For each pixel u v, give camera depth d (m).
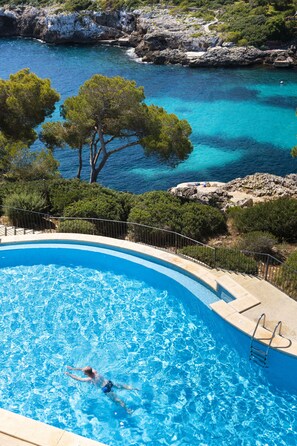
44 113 32.75
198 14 99.38
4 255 19.56
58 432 10.90
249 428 12.38
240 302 15.83
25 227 23.44
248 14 96.19
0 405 12.92
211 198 32.91
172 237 22.53
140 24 97.38
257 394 13.46
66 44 104.31
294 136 53.84
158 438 12.12
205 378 14.00
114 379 13.93
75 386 13.58
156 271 18.28
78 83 75.19
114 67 85.06
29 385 13.60
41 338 15.43
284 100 66.00
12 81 32.78
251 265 18.17
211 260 18.70
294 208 23.80
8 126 32.62
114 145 51.44
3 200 24.73
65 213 23.70
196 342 15.34
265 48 87.12
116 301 17.31
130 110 29.55
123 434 12.20
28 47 102.06
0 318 16.31
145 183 43.69
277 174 45.47
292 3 98.31
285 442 11.98
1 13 112.75
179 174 45.34
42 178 30.05
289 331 14.66
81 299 17.38
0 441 10.66
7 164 30.25
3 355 14.70
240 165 47.19
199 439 12.09
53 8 109.25
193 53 87.56
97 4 105.12
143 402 13.17
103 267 19.44
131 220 22.92
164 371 14.24
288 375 13.91
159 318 16.42
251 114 60.72
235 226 24.69
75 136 31.50
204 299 16.61
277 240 22.03
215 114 60.94
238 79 76.69
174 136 30.22
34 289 17.94
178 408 12.99
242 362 14.56
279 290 16.80
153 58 87.81
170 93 69.94
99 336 15.58
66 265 19.59
